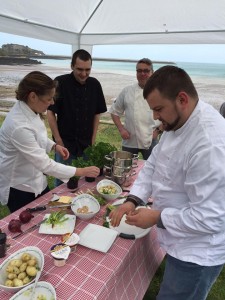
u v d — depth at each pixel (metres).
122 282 1.20
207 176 0.90
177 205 1.12
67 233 1.25
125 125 3.06
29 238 1.27
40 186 1.83
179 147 1.03
